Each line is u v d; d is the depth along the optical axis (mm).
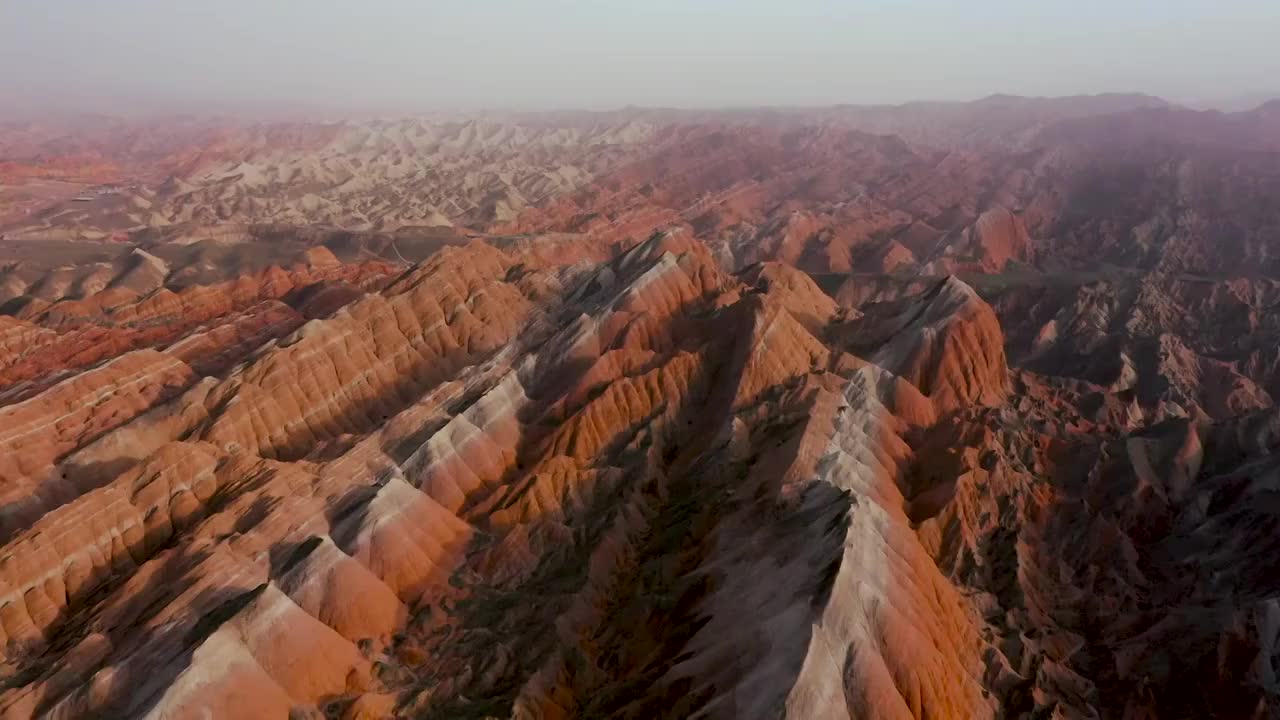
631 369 88375
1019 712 50656
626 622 57312
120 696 46062
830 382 81875
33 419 84625
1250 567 59844
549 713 49531
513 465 77125
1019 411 87125
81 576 61469
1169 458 76125
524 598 59438
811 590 48625
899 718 43938
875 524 55375
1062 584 63562
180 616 51406
